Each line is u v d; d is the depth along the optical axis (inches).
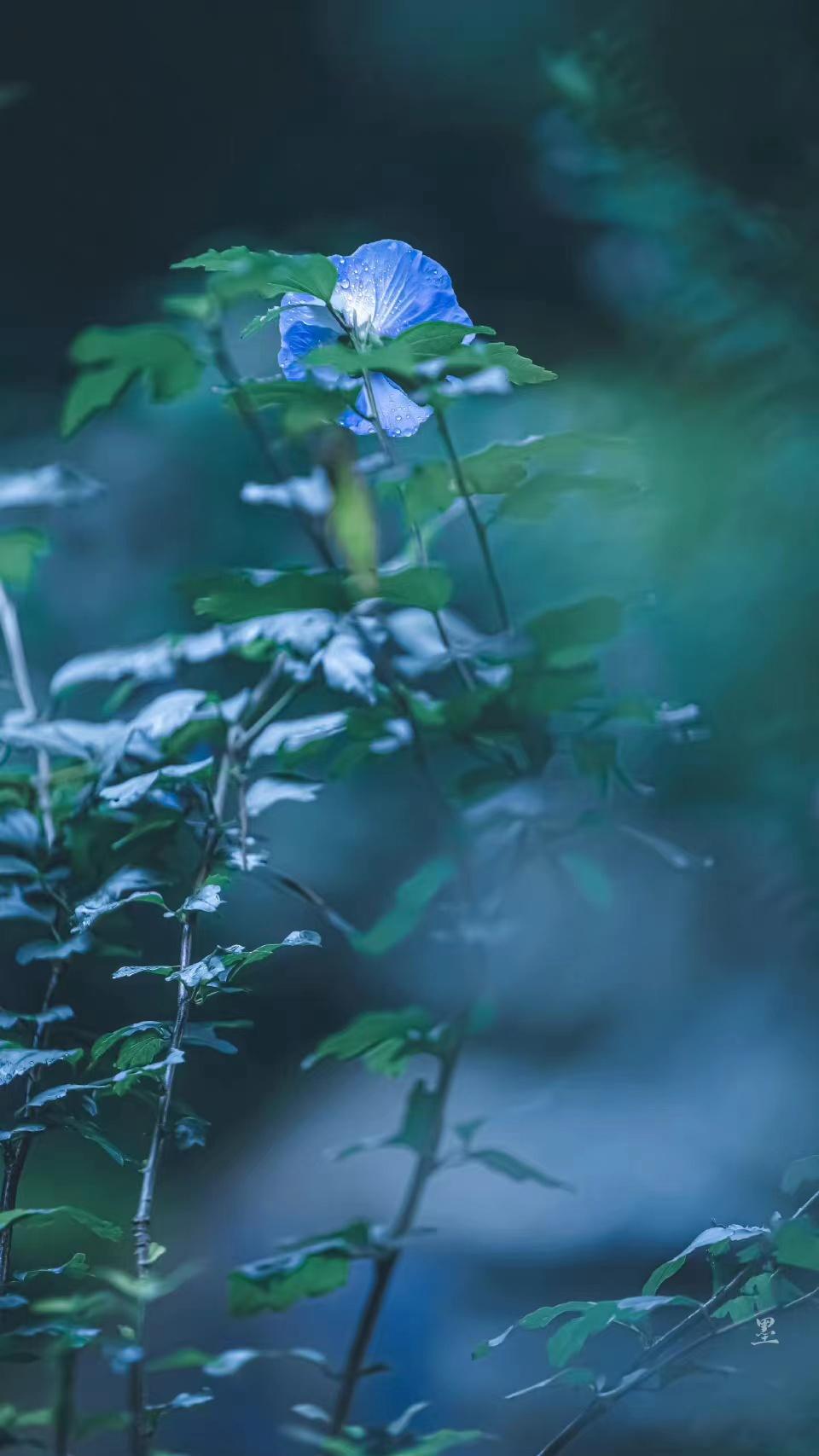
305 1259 94.7
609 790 101.3
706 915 324.8
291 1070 450.9
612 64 253.9
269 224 581.0
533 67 498.9
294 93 568.1
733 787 246.2
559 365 294.5
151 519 379.9
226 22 550.3
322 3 536.7
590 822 100.9
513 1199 336.5
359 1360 96.0
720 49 253.3
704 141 256.5
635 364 267.6
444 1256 306.5
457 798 101.1
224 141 573.9
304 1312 269.4
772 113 255.9
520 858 101.1
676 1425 110.0
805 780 236.2
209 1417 208.2
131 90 563.8
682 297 247.6
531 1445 190.1
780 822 239.6
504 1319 260.8
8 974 320.8
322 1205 363.9
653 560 250.2
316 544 98.4
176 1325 266.1
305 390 95.1
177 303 96.1
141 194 570.6
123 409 400.8
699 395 249.9
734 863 254.5
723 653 248.2
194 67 562.3
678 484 244.4
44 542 102.5
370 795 397.4
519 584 262.2
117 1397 189.8
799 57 255.6
